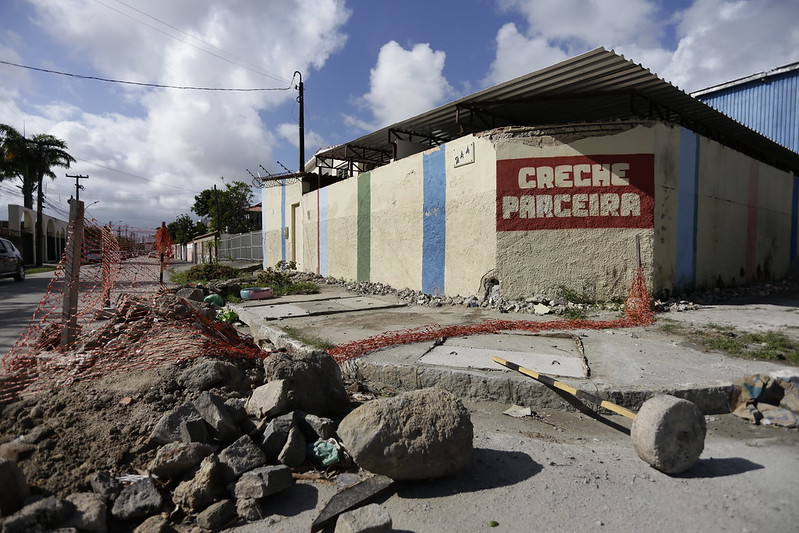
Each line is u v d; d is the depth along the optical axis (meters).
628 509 2.62
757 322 6.50
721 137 11.80
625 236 7.87
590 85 8.32
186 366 4.17
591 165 7.99
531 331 6.26
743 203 10.80
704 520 2.49
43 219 37.72
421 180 10.26
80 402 3.46
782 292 10.43
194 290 9.54
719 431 3.69
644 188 7.82
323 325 6.97
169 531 2.46
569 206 8.09
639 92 8.59
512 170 8.34
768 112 17.12
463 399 4.40
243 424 3.28
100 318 6.31
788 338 5.51
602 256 7.96
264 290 10.59
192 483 2.67
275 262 19.28
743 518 2.50
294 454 3.03
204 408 3.14
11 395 3.54
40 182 34.56
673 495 2.76
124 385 3.75
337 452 3.13
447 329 6.24
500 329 6.41
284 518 2.61
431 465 2.86
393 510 2.69
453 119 11.02
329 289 12.36
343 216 13.41
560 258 8.12
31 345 4.91
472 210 8.95
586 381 4.13
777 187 12.55
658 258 7.91
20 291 13.35
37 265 32.50
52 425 3.14
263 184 20.19
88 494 2.58
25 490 2.45
